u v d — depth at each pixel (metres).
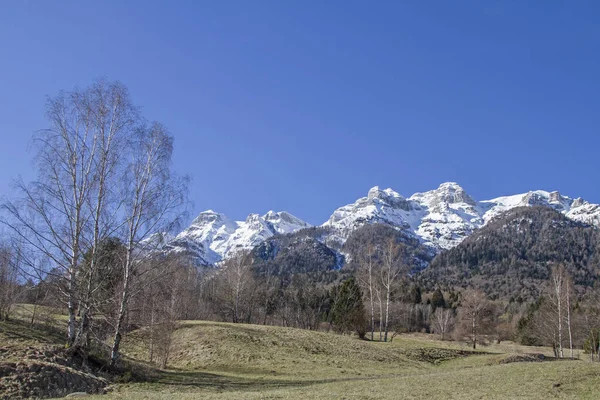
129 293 33.84
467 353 64.00
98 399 22.44
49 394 24.83
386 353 56.66
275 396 24.55
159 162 34.06
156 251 33.94
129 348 49.22
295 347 53.34
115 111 33.19
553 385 28.52
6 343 31.64
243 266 90.12
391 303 100.12
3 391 23.80
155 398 23.00
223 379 36.38
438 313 116.00
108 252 33.16
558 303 71.19
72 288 31.22
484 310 100.31
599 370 31.95
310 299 109.00
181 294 59.12
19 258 30.03
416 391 27.12
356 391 27.27
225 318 96.00
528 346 100.81
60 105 31.98
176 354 51.03
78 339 31.61
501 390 27.44
